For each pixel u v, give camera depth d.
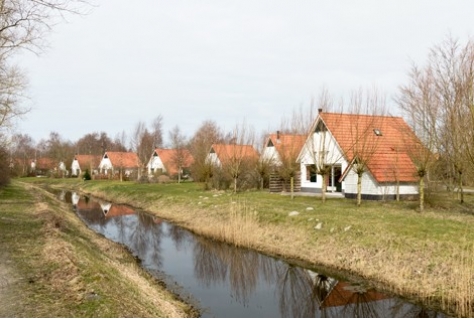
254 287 12.39
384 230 13.59
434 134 17.64
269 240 16.50
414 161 17.33
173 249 17.52
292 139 26.19
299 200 23.50
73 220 22.80
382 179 22.22
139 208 30.52
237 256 15.88
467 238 11.90
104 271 10.11
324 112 24.47
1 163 32.66
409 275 10.95
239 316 10.04
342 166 25.42
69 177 75.19
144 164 59.06
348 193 24.61
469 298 9.27
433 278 10.41
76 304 7.50
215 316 10.02
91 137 106.62
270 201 23.23
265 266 14.37
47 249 11.74
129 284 10.23
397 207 19.08
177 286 12.55
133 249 17.59
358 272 12.22
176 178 54.59
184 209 25.25
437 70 22.02
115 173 66.12
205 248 17.48
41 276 9.27
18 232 14.51
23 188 41.12
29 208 22.91
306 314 10.11
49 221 17.64
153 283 12.55
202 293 11.88
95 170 73.75
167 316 8.80
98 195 42.12
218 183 34.78
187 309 10.45
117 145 88.44
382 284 11.25
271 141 36.41
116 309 7.53
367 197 23.17
